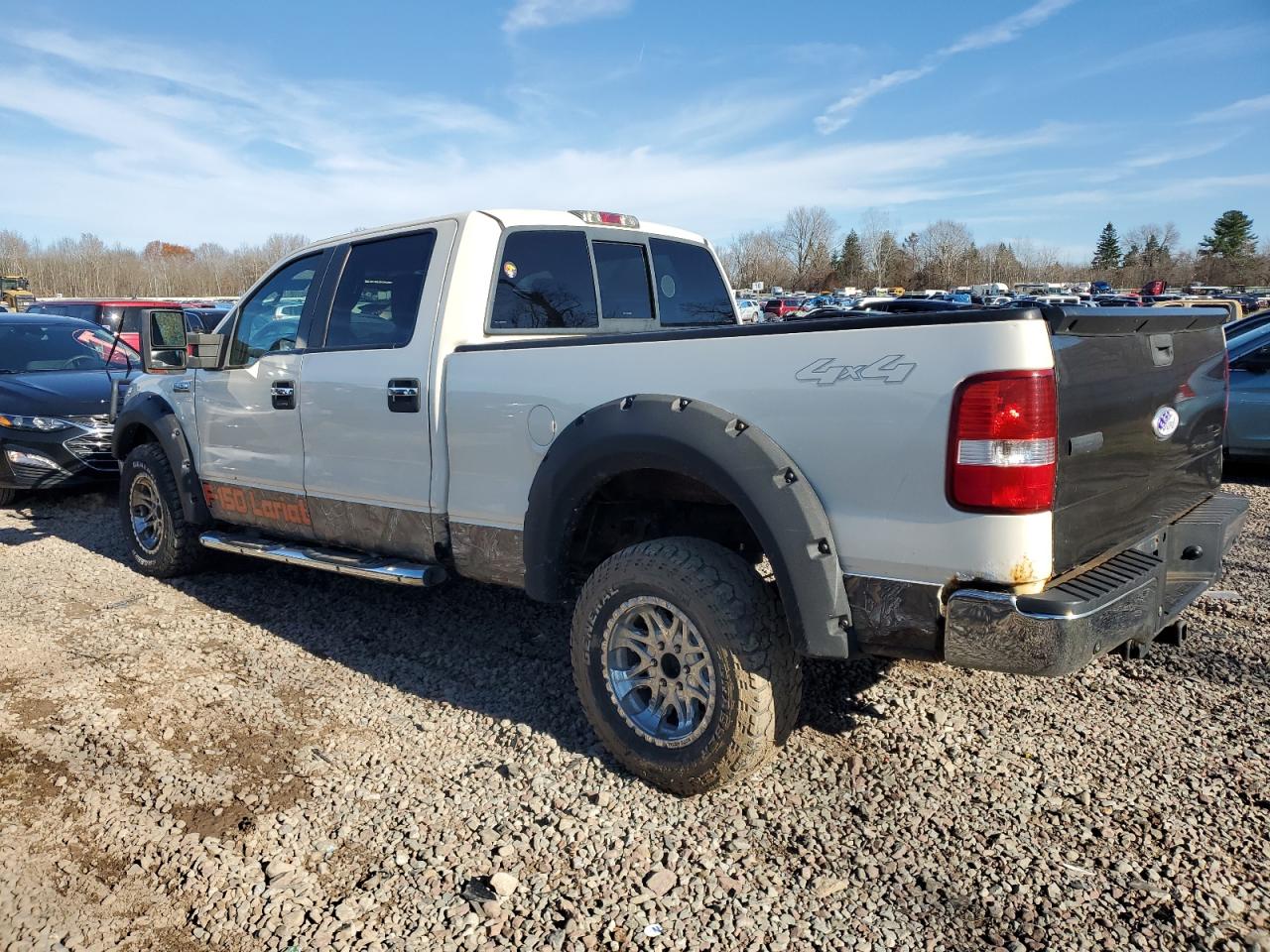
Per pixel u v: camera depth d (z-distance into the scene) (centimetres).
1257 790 295
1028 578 240
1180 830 275
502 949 231
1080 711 352
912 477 249
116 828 285
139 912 247
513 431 343
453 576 545
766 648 280
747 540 348
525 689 386
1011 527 237
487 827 285
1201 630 429
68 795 304
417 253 395
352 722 357
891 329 253
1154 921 237
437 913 245
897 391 250
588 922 241
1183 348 320
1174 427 316
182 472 509
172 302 1380
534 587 332
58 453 729
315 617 479
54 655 422
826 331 264
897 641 261
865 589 263
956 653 246
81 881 260
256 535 495
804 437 268
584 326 430
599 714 313
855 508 260
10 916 245
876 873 259
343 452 414
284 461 448
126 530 565
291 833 282
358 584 536
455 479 367
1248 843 268
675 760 294
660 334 300
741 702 278
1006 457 235
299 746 338
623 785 308
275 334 460
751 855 268
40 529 686
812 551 262
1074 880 254
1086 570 267
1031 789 299
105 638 446
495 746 337
